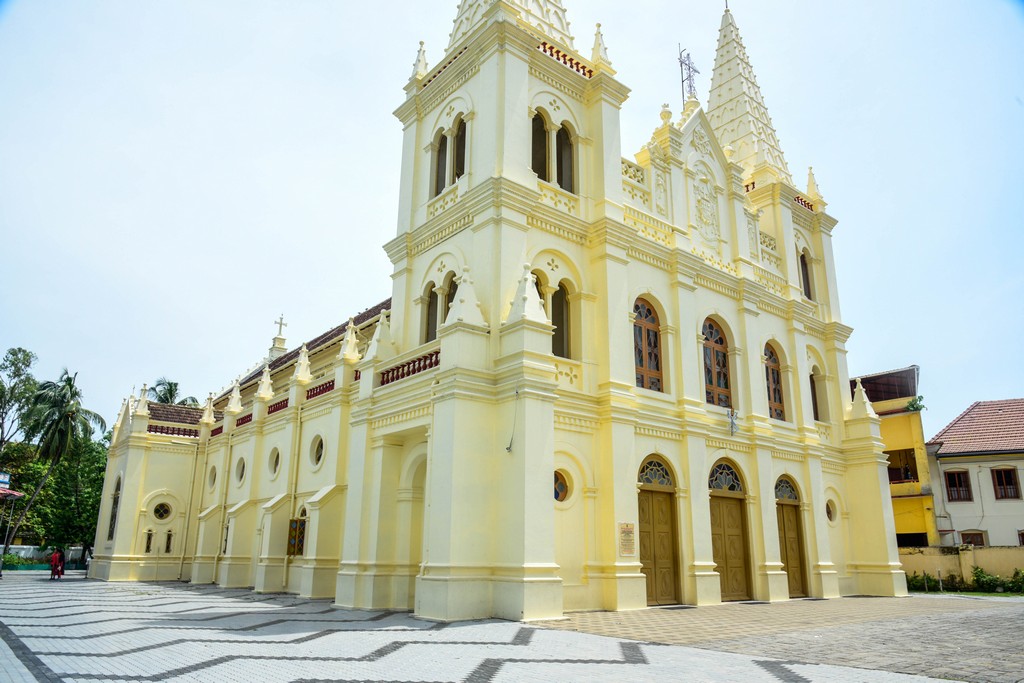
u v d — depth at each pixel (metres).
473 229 17.91
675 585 18.72
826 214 29.48
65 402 43.78
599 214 19.36
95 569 33.31
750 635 12.20
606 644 10.80
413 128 22.08
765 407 23.08
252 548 26.83
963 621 15.06
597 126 20.20
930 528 33.72
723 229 24.25
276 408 27.77
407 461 18.19
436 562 14.73
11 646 10.55
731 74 31.08
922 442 34.56
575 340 18.41
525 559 14.30
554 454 16.69
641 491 18.61
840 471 26.61
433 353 17.34
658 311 20.81
